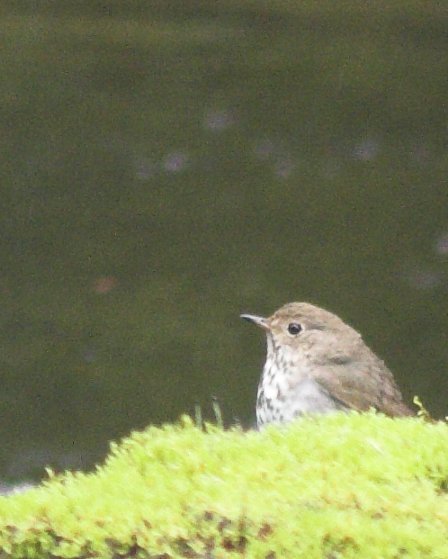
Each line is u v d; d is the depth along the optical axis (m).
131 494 5.44
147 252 16.84
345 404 9.22
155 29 24.41
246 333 14.82
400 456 5.79
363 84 22.36
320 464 5.74
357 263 16.66
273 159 19.78
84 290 15.84
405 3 25.52
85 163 19.36
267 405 9.45
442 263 16.70
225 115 21.20
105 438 12.94
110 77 22.45
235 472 5.68
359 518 5.18
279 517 5.17
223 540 5.13
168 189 18.73
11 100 21.47
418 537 5.02
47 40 23.72
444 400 13.77
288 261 16.77
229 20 25.14
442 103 21.67
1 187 18.52
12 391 13.72
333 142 20.44
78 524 5.20
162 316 15.19
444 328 15.10
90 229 17.42
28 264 16.45
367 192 18.78
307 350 9.38
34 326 15.00
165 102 21.61
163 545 5.13
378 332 15.03
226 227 17.59
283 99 21.86
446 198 18.59
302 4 25.88
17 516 5.26
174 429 6.27
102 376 14.01
